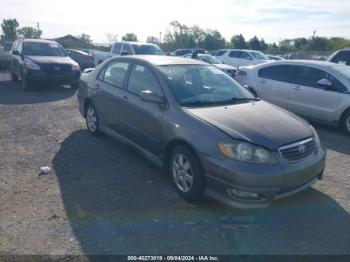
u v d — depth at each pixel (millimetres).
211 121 3902
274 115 4305
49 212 3721
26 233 3324
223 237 3369
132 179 4629
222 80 5289
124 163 5180
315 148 4066
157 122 4445
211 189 3754
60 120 7773
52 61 11898
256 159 3543
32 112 8555
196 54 19188
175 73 4887
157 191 4297
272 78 8781
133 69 5324
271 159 3570
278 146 3643
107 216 3680
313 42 67625
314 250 3217
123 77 5492
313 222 3691
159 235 3363
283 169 3564
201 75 5137
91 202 3977
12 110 8719
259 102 4918
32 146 5895
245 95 5117
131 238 3301
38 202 3936
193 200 3996
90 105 6434
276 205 4023
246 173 3459
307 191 4422
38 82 11711
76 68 12438
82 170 4895
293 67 8430
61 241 3217
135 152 5656
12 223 3484
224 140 3633
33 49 12672
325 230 3547
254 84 9109
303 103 8062
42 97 10852
